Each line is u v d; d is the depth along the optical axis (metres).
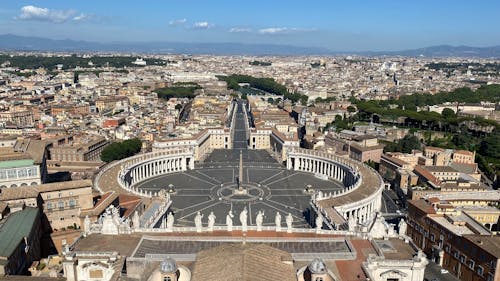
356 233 126.38
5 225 136.75
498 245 143.62
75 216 167.88
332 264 102.56
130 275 98.94
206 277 83.06
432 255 166.88
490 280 138.50
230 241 112.00
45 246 154.25
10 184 194.12
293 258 103.62
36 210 150.00
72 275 102.62
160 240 112.12
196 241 111.81
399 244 116.38
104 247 110.00
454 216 175.50
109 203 170.38
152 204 183.25
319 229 140.25
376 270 103.56
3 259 115.19
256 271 82.25
